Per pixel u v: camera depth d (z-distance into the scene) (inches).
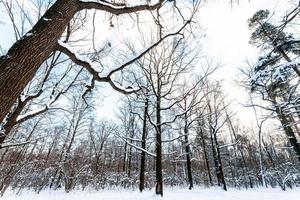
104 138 1238.9
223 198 470.6
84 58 112.4
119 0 139.3
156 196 409.1
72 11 112.9
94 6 117.4
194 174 1472.7
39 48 92.4
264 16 407.2
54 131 727.7
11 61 83.0
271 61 239.5
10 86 79.0
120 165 1358.3
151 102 478.6
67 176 805.9
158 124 453.1
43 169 732.0
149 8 128.1
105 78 117.7
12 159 385.7
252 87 289.9
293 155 1034.7
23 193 629.0
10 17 159.3
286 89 274.2
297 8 154.4
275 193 630.5
